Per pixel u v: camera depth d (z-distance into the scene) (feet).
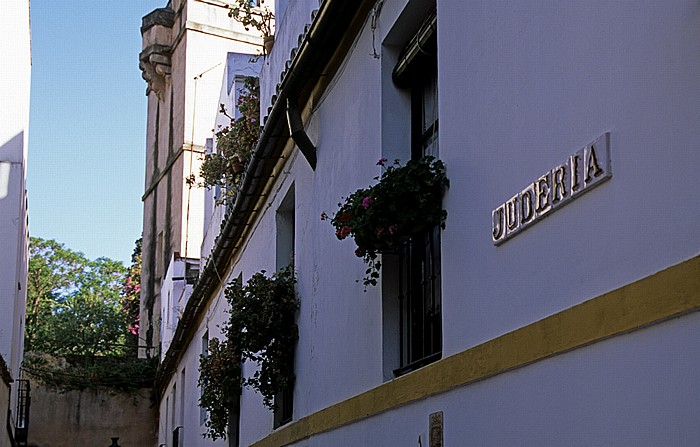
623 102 13.44
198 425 58.29
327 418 27.63
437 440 19.48
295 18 34.30
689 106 11.98
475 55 18.83
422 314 22.49
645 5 12.98
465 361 18.24
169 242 97.50
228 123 58.39
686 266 11.81
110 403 87.04
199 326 59.98
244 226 44.04
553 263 15.25
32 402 84.84
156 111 107.24
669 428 12.01
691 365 11.69
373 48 25.17
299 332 32.76
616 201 13.51
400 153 24.18
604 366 13.53
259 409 38.78
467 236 18.74
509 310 16.74
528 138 16.34
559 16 15.42
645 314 12.55
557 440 14.73
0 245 56.44
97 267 154.20
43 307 130.52
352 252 26.30
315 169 31.22
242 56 64.49
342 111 28.17
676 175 12.19
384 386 22.79
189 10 98.27
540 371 15.40
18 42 59.41
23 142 59.00
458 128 19.49
